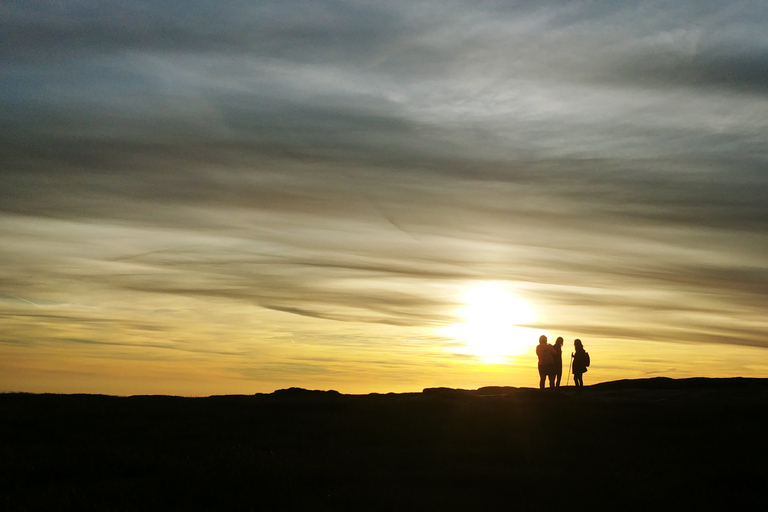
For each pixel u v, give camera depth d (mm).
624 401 24562
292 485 13500
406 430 19781
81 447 17062
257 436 19062
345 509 12055
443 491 13281
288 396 31062
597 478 14039
